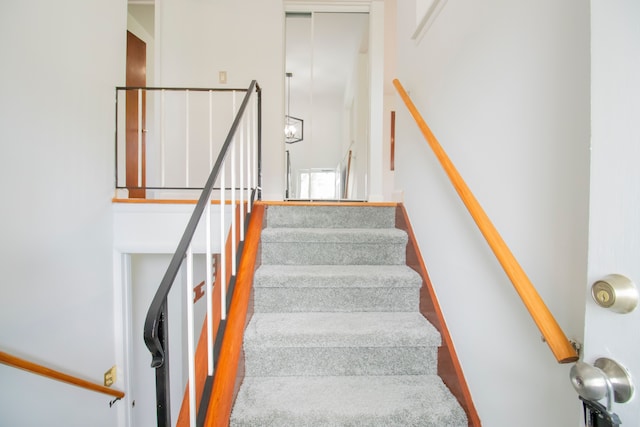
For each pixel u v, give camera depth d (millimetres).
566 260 694
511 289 896
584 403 469
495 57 984
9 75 1370
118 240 2193
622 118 437
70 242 1773
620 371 423
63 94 1689
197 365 1209
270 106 3352
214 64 3311
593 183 472
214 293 1499
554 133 729
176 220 2217
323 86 3898
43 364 1597
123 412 2209
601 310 455
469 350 1140
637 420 409
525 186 835
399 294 1603
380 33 3467
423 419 1104
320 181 3943
